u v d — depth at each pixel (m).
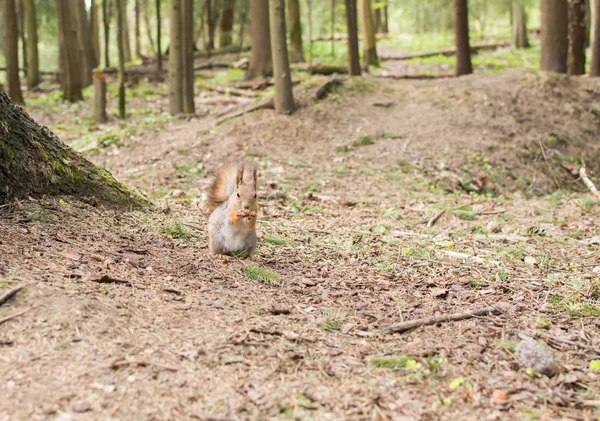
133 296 4.05
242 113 13.06
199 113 14.87
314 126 12.40
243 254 5.34
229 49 24.77
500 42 27.38
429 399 3.27
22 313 3.57
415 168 10.86
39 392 2.97
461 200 9.31
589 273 5.70
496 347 3.89
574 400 3.35
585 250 6.61
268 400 3.14
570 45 16.67
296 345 3.72
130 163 10.92
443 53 24.34
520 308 4.67
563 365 3.74
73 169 5.86
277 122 12.45
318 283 4.95
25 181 5.43
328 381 3.37
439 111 13.13
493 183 10.84
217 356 3.47
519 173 11.36
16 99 15.86
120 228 5.52
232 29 27.64
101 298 3.89
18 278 3.93
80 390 3.02
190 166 10.58
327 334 3.93
